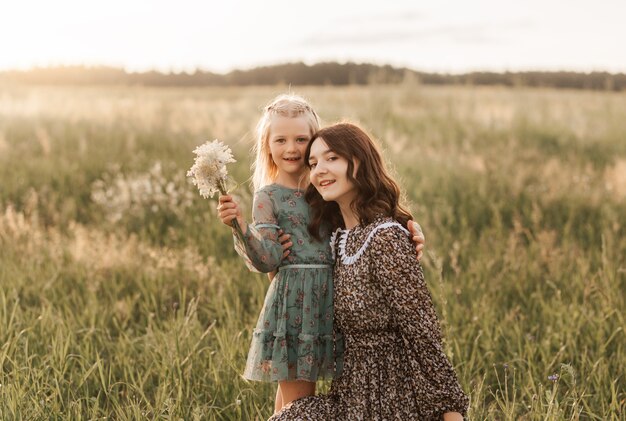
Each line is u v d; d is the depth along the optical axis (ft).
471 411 11.17
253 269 9.77
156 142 39.70
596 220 24.98
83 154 35.01
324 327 9.57
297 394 9.79
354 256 9.09
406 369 8.88
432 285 17.63
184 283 18.02
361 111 59.52
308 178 10.23
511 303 17.22
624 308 15.55
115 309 16.19
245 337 14.62
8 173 31.78
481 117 56.13
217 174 8.93
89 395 12.50
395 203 9.55
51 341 13.91
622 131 48.34
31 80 149.48
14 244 20.89
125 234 23.48
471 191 28.35
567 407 11.93
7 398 10.85
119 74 161.79
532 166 32.24
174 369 12.30
